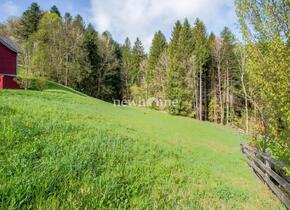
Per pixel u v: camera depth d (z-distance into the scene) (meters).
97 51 73.62
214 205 7.04
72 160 6.56
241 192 8.92
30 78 32.44
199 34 60.47
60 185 5.28
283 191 8.77
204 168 11.34
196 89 59.06
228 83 57.22
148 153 10.66
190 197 7.06
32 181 5.02
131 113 36.78
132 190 6.23
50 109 14.64
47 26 69.94
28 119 9.62
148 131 20.55
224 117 59.03
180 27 66.56
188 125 35.97
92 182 5.82
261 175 11.22
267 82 8.40
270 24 7.91
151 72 75.62
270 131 9.66
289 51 7.63
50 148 7.12
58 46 64.38
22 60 58.34
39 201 4.57
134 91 78.69
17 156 6.07
